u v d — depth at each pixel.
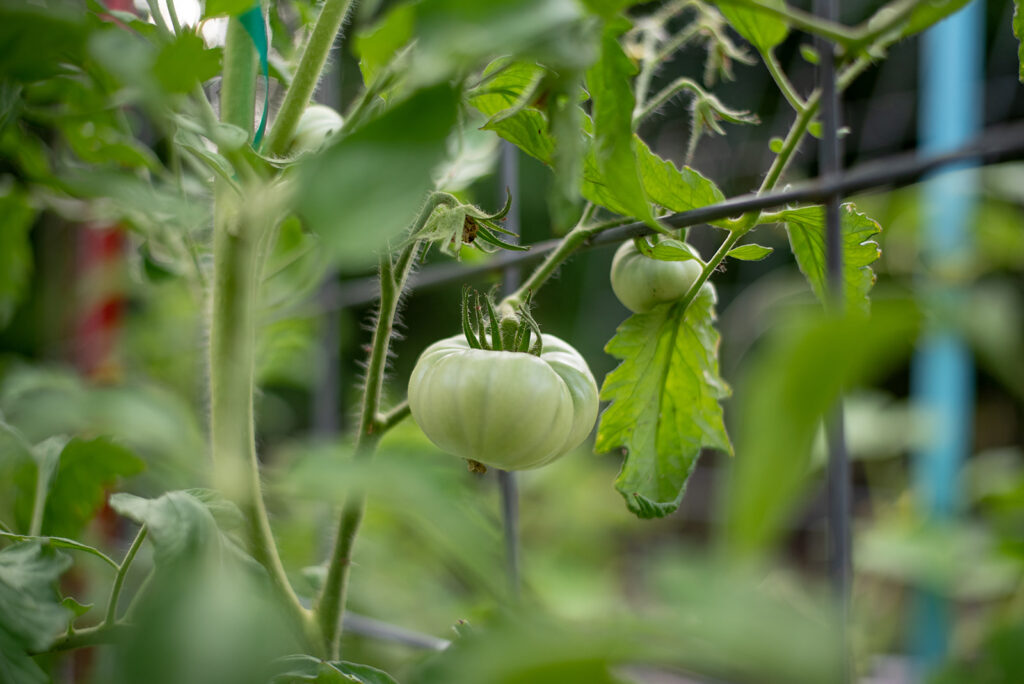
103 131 0.76
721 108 0.66
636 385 0.66
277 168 0.57
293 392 2.08
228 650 0.50
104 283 1.08
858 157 1.72
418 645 0.74
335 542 0.64
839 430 0.55
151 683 0.50
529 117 0.59
